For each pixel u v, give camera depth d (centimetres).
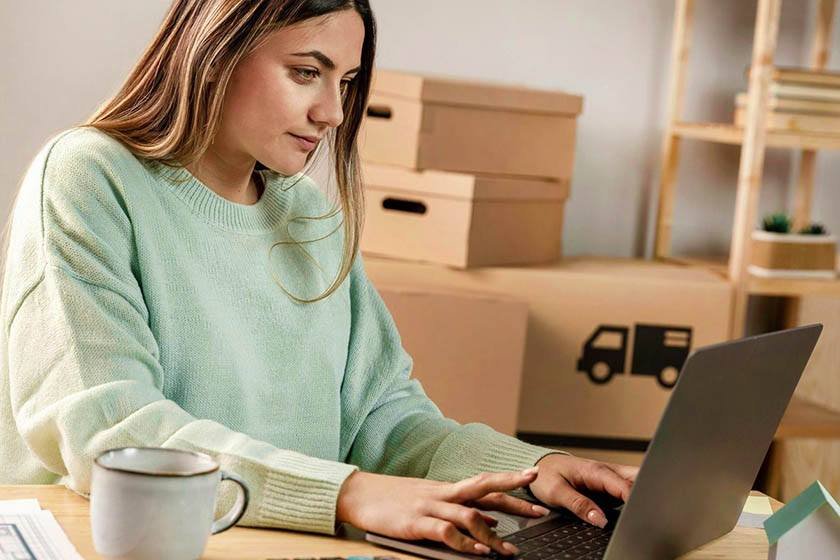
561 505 144
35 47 304
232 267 158
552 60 342
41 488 135
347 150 170
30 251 143
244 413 155
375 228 298
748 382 124
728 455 129
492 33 337
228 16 149
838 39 362
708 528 135
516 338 279
